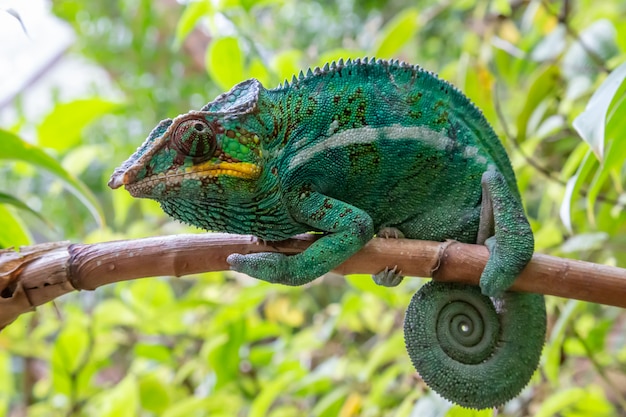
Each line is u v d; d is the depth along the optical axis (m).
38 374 1.47
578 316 0.93
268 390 0.89
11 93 1.62
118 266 0.67
